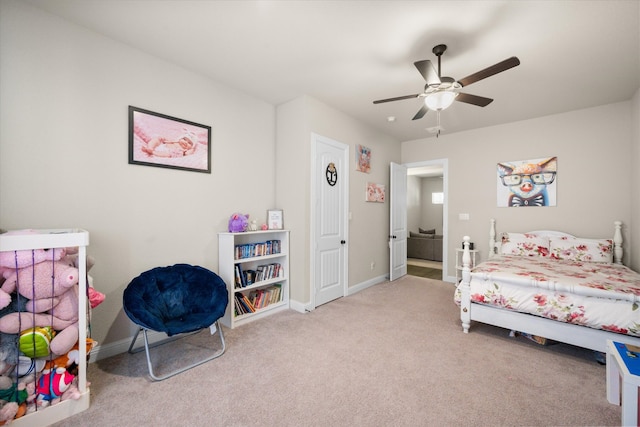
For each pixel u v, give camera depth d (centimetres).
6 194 178
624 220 332
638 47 221
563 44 219
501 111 365
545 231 377
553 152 379
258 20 197
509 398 169
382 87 301
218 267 289
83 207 207
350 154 390
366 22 198
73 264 170
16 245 139
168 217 253
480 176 439
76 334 157
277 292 326
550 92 307
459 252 454
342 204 378
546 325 224
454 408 160
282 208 344
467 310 259
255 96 326
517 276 238
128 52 229
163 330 179
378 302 356
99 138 214
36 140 188
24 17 184
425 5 180
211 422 149
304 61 251
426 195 968
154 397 169
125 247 228
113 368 201
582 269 274
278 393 173
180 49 234
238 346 235
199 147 274
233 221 287
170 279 230
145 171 239
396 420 151
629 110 328
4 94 178
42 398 148
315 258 334
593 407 161
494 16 189
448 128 442
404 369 200
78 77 205
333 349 230
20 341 142
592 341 207
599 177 348
